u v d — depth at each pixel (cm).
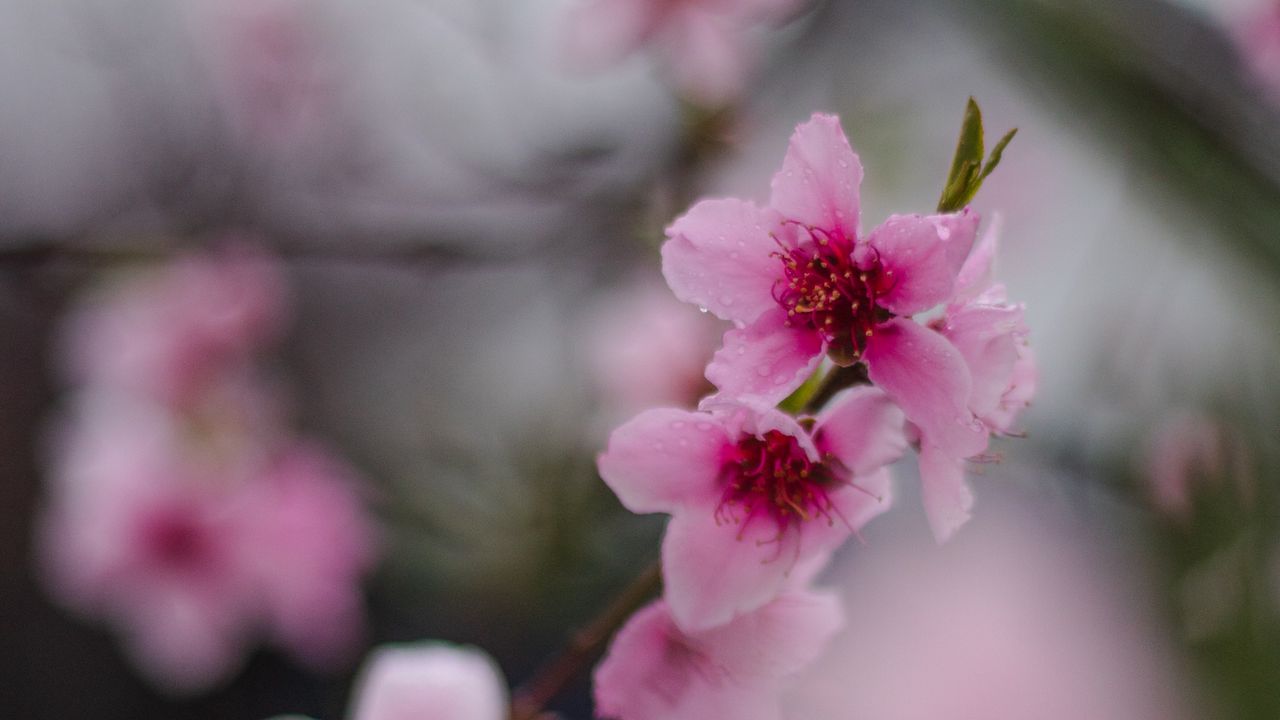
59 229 81
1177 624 43
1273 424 44
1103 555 48
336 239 74
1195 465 44
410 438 76
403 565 70
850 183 41
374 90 80
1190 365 47
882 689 47
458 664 46
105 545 75
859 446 41
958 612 48
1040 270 64
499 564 65
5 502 109
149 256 72
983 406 40
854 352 41
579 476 65
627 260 69
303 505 75
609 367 66
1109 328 49
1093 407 50
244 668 94
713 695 41
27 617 106
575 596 64
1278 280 46
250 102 82
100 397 76
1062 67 49
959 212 40
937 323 41
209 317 75
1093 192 62
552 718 45
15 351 111
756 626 41
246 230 77
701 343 64
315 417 97
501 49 73
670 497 41
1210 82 48
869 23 68
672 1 68
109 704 103
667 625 41
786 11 67
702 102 67
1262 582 43
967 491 40
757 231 41
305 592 75
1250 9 49
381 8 79
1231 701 42
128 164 86
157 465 75
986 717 46
